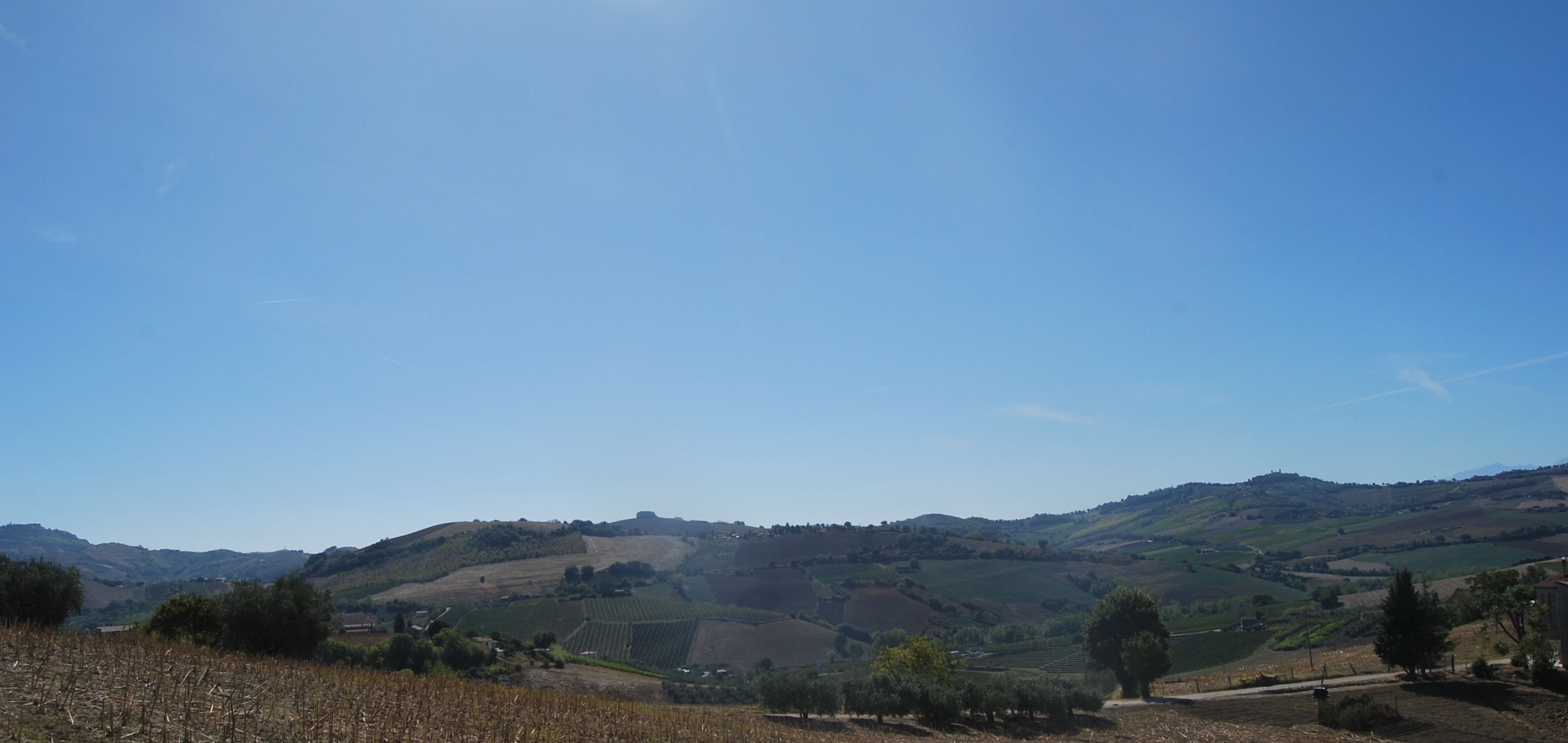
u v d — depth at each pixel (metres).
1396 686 60.47
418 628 111.44
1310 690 64.00
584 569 168.75
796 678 60.69
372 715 25.83
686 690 79.19
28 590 46.06
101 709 20.52
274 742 20.84
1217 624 127.00
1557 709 51.16
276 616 50.41
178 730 19.98
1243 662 99.50
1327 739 49.97
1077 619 134.50
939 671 72.75
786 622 136.00
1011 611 151.38
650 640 124.94
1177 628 128.12
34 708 19.64
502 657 95.88
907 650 75.38
